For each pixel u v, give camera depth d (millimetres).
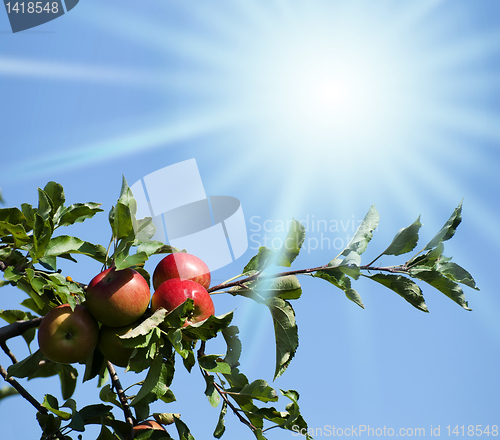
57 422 1815
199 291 1814
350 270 1836
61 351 1792
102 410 1839
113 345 1805
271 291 1852
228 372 1808
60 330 1794
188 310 1772
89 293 1796
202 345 1843
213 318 1769
